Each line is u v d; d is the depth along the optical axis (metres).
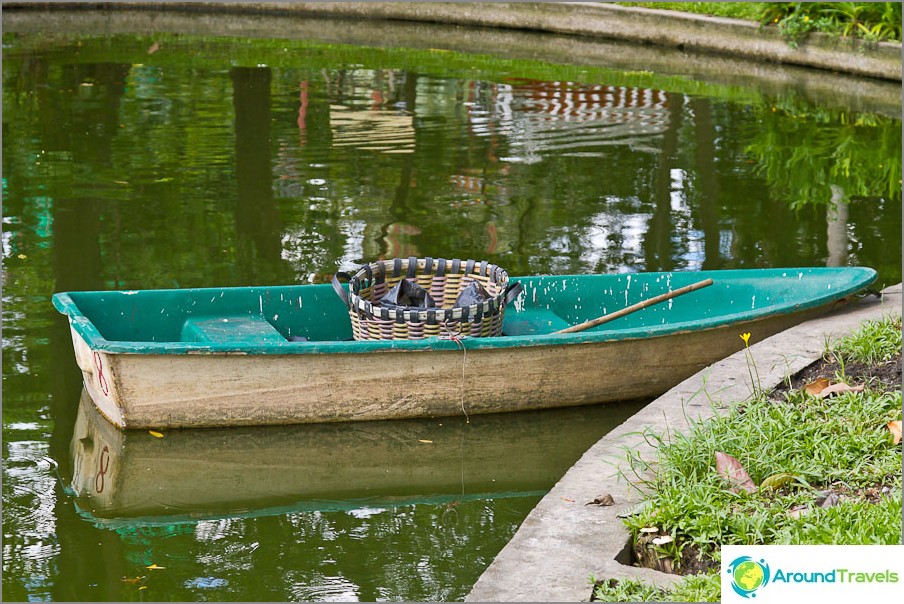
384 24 20.67
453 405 6.11
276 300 6.79
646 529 4.15
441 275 6.77
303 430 6.00
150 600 4.32
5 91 14.62
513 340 5.97
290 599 4.32
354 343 5.89
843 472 4.58
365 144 12.02
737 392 5.52
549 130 12.77
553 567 3.93
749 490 4.45
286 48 18.30
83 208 9.57
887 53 15.52
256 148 11.80
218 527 5.02
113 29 19.92
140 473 5.58
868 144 12.23
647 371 6.31
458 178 10.68
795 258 8.64
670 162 11.38
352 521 5.08
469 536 4.90
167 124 12.95
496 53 17.97
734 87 15.32
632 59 17.41
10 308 7.38
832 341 6.16
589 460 4.80
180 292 6.62
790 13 16.78
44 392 6.34
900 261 8.61
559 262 8.37
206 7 21.56
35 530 4.94
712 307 7.30
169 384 5.80
